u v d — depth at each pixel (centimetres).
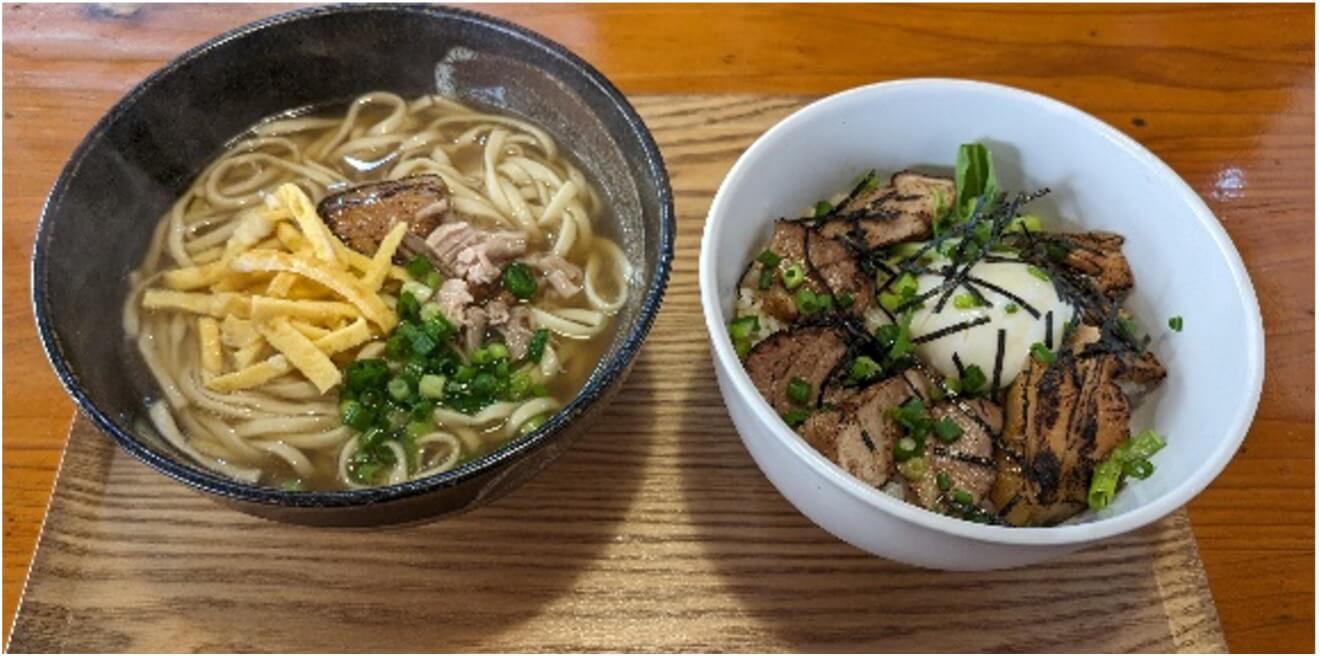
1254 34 38
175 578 24
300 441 25
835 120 27
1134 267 27
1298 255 33
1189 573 25
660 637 24
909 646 24
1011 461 24
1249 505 29
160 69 26
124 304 26
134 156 26
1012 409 25
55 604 24
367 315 25
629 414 27
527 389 25
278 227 27
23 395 29
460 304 26
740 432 24
